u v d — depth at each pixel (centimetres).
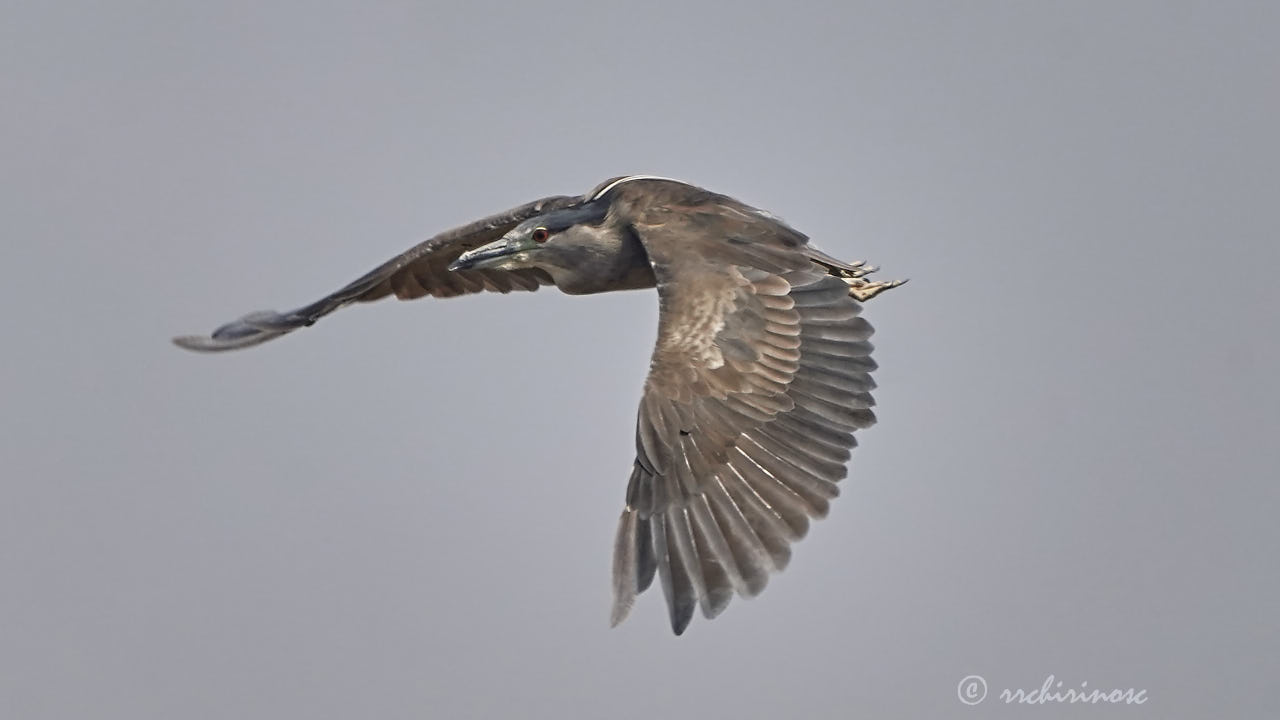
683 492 1272
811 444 1293
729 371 1312
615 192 1617
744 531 1258
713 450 1281
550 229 1630
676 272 1412
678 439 1284
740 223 1477
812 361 1331
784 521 1260
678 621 1234
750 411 1296
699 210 1516
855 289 1516
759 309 1352
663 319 1364
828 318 1359
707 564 1250
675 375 1310
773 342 1334
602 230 1603
